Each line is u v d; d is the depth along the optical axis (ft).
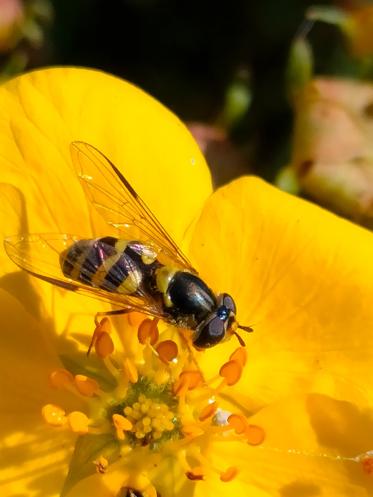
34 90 0.38
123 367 0.38
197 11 0.52
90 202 0.38
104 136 0.38
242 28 0.52
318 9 0.47
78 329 0.38
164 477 0.38
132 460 0.38
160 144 0.39
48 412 0.37
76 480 0.38
